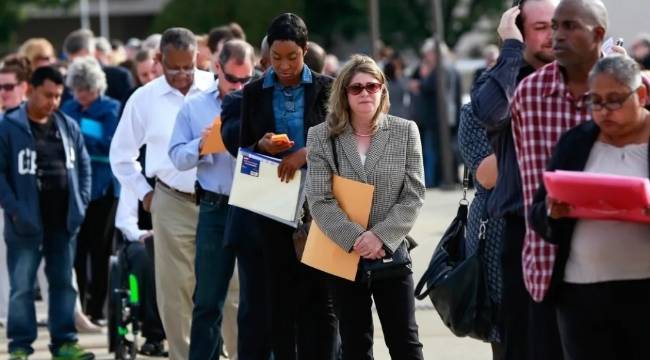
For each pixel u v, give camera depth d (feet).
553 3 49.78
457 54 394.73
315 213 55.98
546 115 46.98
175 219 68.64
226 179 65.16
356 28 390.01
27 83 87.76
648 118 44.24
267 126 60.54
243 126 61.00
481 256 54.70
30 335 77.51
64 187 77.56
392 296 55.83
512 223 49.93
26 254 77.00
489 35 384.47
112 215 90.17
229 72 65.21
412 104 169.89
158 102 70.23
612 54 46.19
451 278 54.70
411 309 56.13
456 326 55.21
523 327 50.24
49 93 76.64
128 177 71.67
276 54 59.52
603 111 43.11
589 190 41.93
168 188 69.10
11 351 77.46
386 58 179.73
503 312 50.75
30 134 76.69
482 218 54.90
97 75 89.20
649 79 45.03
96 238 90.33
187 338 69.15
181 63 69.67
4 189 76.18
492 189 54.29
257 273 62.08
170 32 70.13
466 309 54.70
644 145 44.11
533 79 47.24
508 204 49.62
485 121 50.03
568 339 46.01
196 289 66.08
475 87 51.80
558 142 45.34
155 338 76.13
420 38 377.09
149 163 69.92
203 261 65.67
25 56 102.17
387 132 56.44
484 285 54.54
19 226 76.43
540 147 47.03
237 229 62.08
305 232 59.41
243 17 356.79
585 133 44.75
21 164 76.43
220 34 81.25
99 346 84.48
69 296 78.54
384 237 55.11
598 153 44.62
